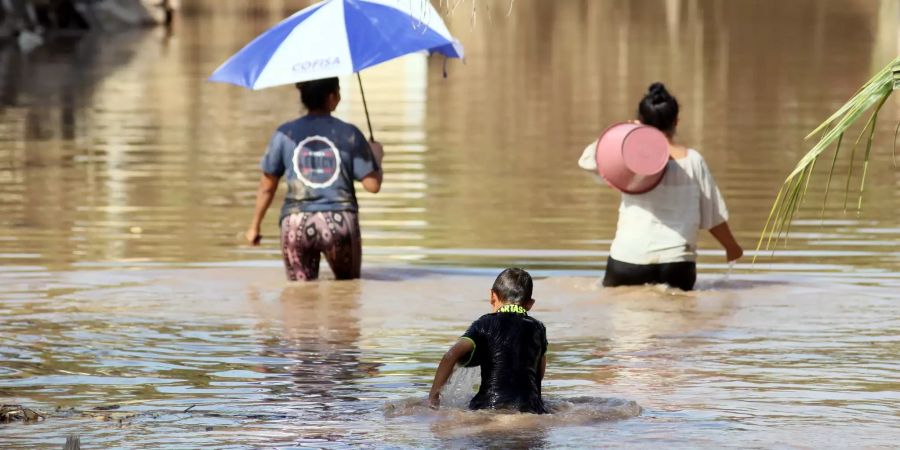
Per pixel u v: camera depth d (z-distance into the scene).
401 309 29.75
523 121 68.81
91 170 53.41
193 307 29.78
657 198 31.97
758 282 32.81
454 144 60.56
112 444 18.98
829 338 26.53
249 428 19.83
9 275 33.41
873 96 18.25
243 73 33.12
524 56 108.69
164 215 43.34
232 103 78.75
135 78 92.56
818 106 74.12
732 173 51.72
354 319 28.64
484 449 18.53
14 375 23.55
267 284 32.66
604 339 26.55
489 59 106.56
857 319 28.36
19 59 106.38
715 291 31.67
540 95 80.75
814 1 179.00
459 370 21.80
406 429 19.58
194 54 111.00
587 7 174.50
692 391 22.20
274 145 33.50
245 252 37.16
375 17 33.28
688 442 18.91
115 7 139.75
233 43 121.56
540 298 30.89
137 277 33.31
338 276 33.50
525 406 20.55
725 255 37.00
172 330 27.41
